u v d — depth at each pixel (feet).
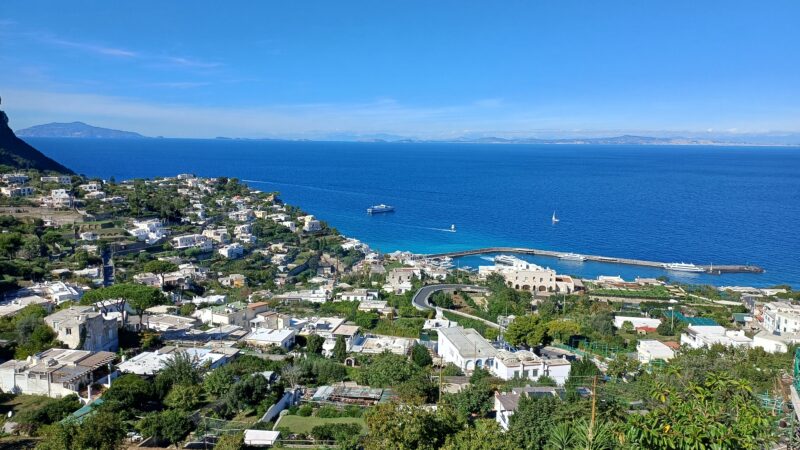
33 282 453.99
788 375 252.83
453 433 155.74
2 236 510.17
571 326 367.04
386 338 359.87
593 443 105.09
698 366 249.34
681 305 490.90
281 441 199.21
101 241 588.50
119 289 329.72
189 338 335.47
